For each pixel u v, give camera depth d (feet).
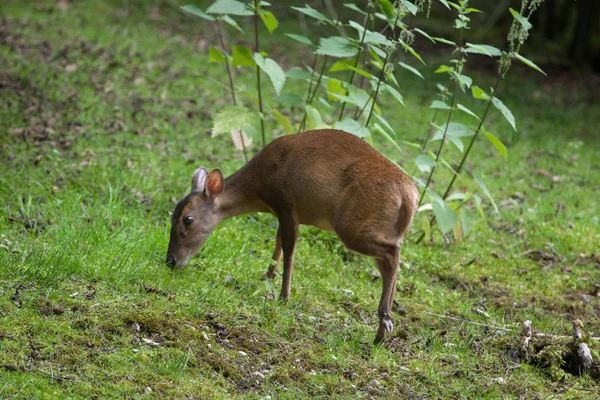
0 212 37.11
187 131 55.31
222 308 30.45
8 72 60.75
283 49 84.48
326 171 30.99
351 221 29.96
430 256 40.81
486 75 86.58
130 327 27.58
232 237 38.45
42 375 24.14
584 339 31.07
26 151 45.68
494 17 98.84
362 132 35.19
